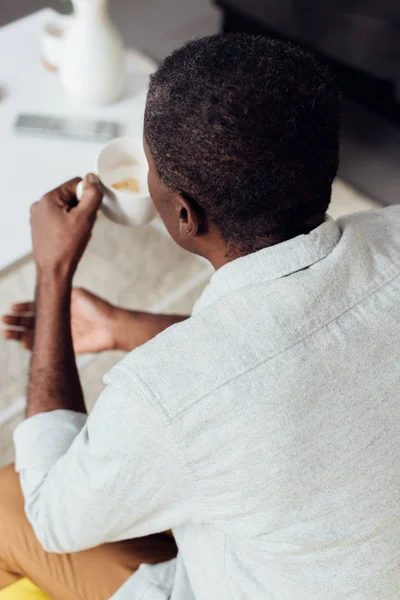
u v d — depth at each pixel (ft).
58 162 3.95
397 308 1.90
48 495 2.29
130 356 1.84
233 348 1.77
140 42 7.91
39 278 2.89
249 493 1.80
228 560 2.15
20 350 5.02
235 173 1.76
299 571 1.95
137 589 2.61
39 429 2.58
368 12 6.73
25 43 4.63
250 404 1.73
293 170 1.76
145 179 3.24
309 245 1.86
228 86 1.71
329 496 1.81
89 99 4.23
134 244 5.77
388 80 6.65
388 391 1.83
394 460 1.83
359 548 1.88
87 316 3.56
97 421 1.93
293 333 1.79
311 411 1.76
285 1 6.99
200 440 1.75
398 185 6.56
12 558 2.88
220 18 8.33
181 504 1.98
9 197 3.73
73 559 2.80
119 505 2.05
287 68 1.75
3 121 4.12
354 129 7.07
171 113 1.78
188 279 5.64
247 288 1.84
